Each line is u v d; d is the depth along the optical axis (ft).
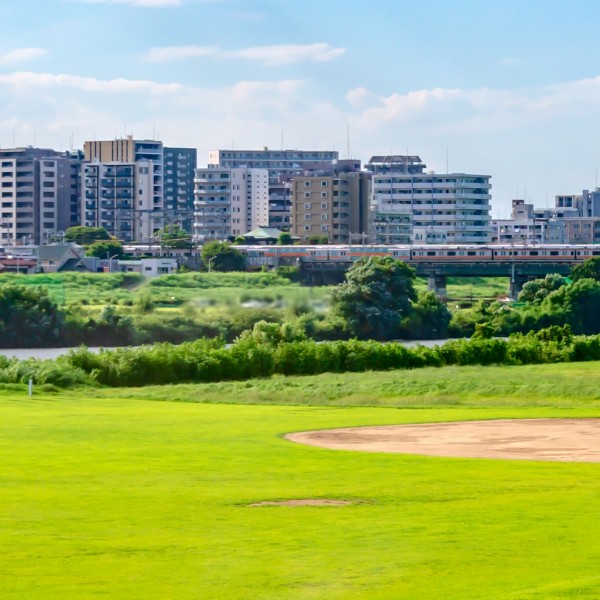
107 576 178.29
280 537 203.62
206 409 448.65
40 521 217.36
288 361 616.80
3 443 328.29
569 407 466.29
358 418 411.75
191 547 196.65
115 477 267.39
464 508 226.58
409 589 168.35
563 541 195.52
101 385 568.41
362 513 223.71
